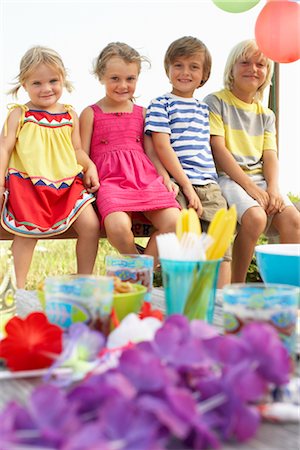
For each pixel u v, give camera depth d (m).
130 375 0.45
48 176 1.97
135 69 2.24
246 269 2.22
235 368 0.48
